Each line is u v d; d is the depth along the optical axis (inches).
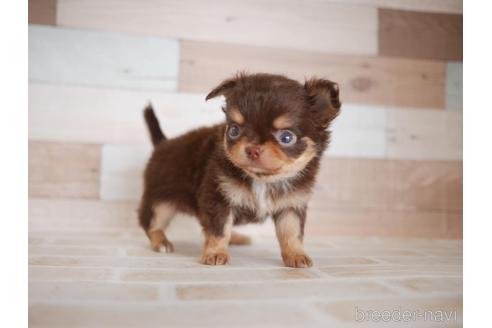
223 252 15.6
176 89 22.2
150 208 18.4
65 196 21.6
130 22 21.9
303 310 11.8
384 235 23.3
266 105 14.3
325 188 22.9
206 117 22.4
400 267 15.8
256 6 22.6
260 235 22.4
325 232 23.0
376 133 23.3
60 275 13.6
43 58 21.4
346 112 23.1
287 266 15.5
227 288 12.9
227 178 15.6
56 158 21.5
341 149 23.1
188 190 17.5
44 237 19.3
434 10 23.6
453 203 23.7
